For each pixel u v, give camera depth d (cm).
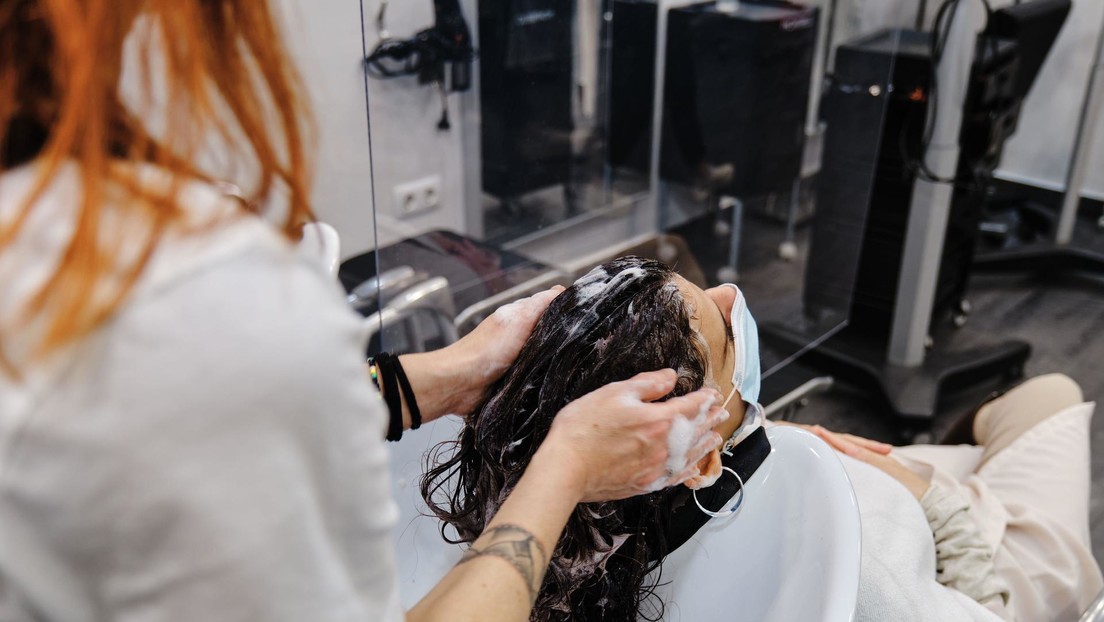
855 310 219
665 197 193
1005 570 110
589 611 83
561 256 176
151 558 38
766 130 190
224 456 37
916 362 212
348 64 106
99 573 38
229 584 39
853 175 197
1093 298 260
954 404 215
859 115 190
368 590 46
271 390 38
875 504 98
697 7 174
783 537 81
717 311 83
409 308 126
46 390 35
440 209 142
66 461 36
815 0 179
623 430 65
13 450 35
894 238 206
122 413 36
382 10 115
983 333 239
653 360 76
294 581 41
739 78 182
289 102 43
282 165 47
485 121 145
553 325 79
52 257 36
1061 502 120
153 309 36
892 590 89
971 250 228
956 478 130
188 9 37
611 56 167
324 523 42
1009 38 188
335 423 41
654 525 81
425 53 126
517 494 62
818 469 83
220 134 44
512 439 78
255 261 38
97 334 35
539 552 59
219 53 40
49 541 37
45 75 38
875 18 180
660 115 181
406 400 79
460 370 81
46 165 36
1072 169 264
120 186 38
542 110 157
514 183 158
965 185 209
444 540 88
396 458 94
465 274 141
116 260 36
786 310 202
